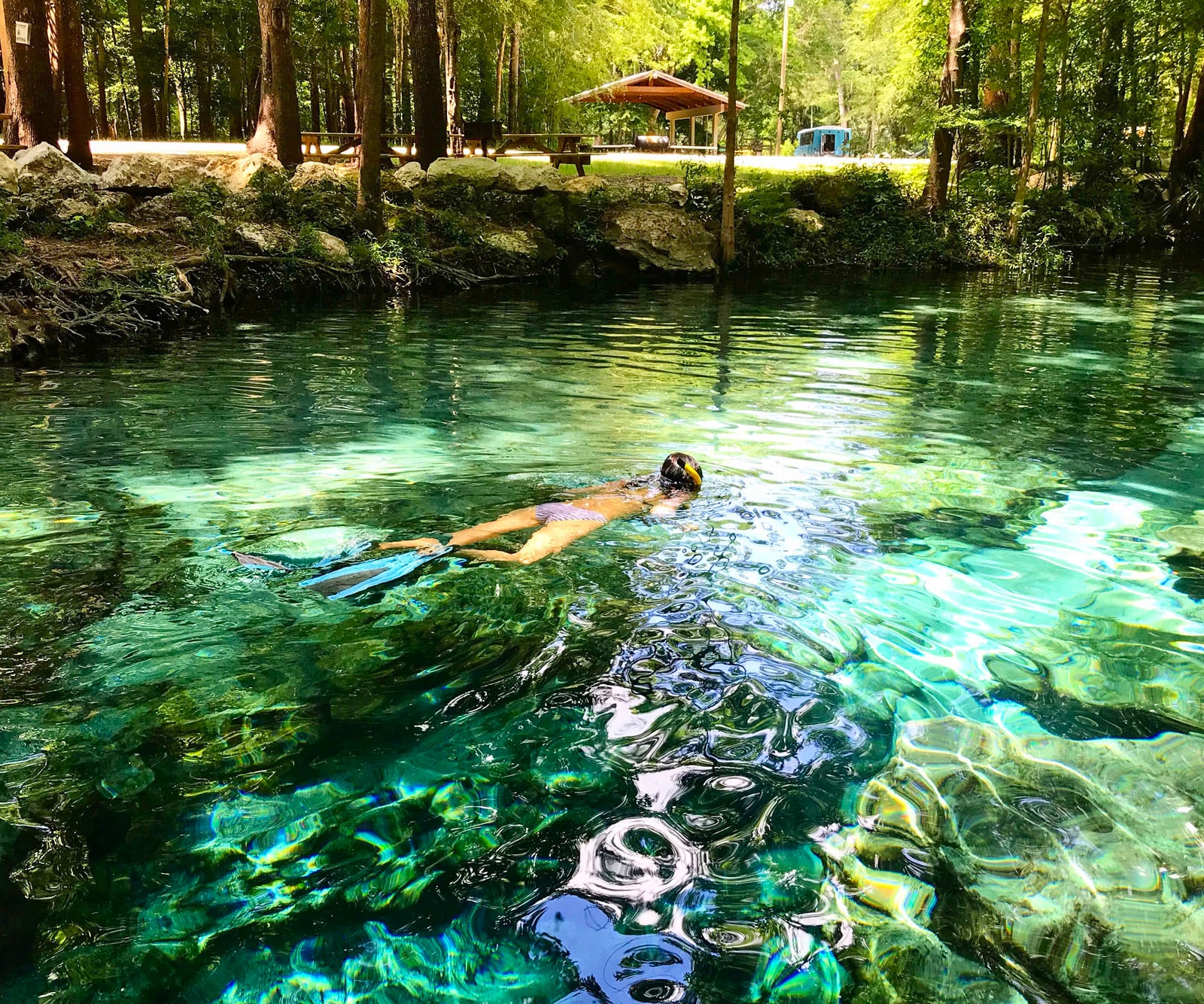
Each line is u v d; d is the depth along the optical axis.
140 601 3.68
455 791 2.55
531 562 4.14
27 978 1.89
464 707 2.98
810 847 2.37
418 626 3.52
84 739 2.76
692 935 2.07
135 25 30.34
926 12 27.67
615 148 39.59
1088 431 6.99
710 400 7.97
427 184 20.47
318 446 6.24
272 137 20.00
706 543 4.45
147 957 1.96
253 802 2.49
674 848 2.35
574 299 16.64
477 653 3.33
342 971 1.94
